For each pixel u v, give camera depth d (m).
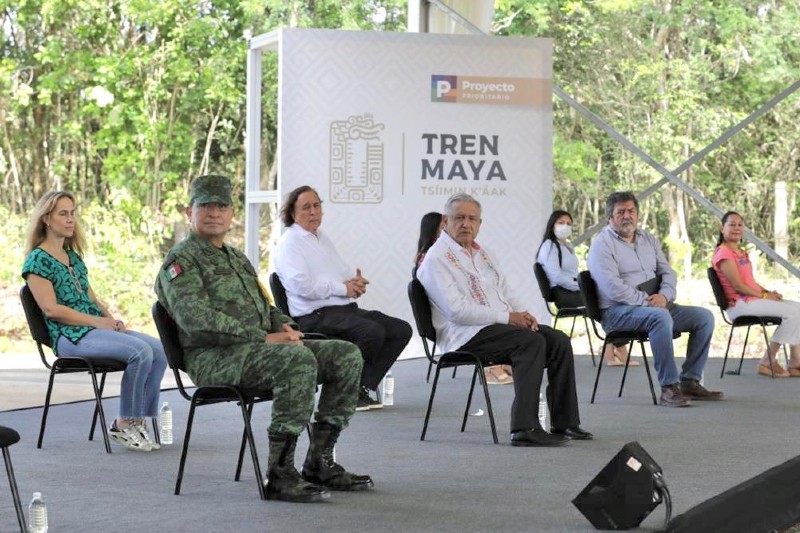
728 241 10.51
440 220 8.55
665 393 8.44
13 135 19.47
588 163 21.45
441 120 10.98
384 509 4.92
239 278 5.45
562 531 4.51
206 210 5.40
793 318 10.26
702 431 7.19
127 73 19.30
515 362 6.70
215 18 20.16
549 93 11.18
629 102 21.38
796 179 20.94
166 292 5.23
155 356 6.52
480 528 4.56
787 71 20.92
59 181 19.75
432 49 10.95
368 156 10.83
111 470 5.87
